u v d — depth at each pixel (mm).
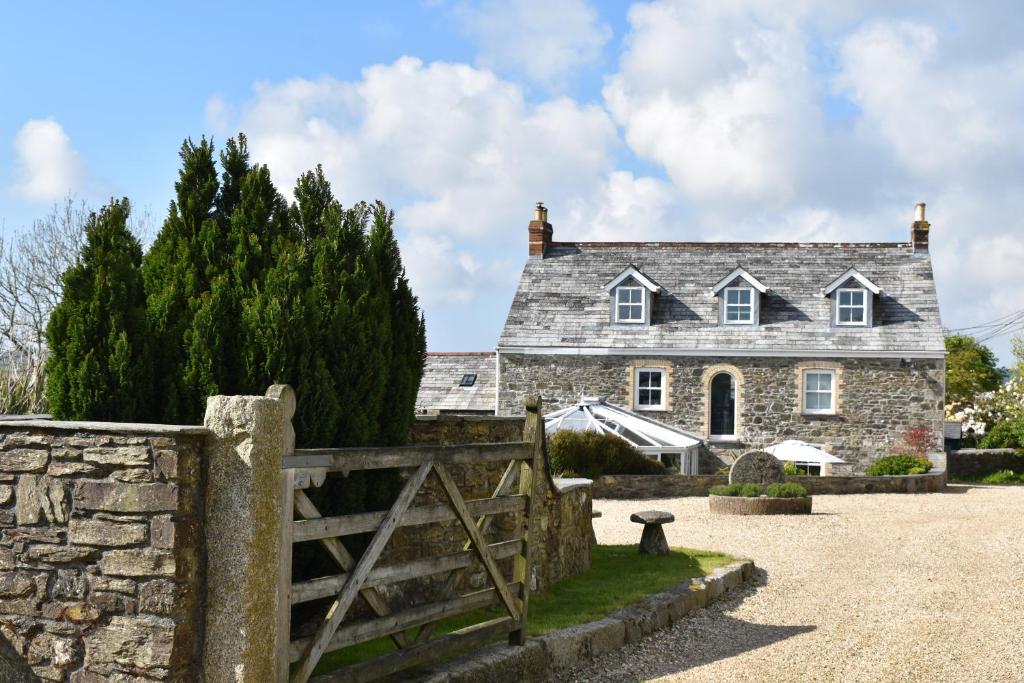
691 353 28219
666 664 7699
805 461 26984
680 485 22547
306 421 6656
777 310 28812
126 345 6238
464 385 35125
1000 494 23156
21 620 5129
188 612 4762
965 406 46406
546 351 28828
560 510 10352
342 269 7387
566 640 7477
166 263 7227
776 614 9719
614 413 26078
